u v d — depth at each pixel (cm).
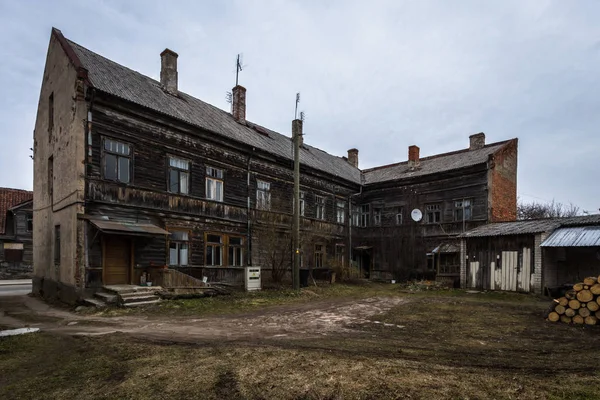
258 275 1750
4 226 2875
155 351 682
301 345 732
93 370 585
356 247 2831
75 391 503
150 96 1731
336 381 504
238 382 509
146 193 1544
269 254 2002
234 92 2458
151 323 999
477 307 1338
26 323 1018
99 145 1405
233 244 1934
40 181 1786
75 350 712
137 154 1534
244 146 2002
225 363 593
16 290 2058
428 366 579
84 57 1662
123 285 1409
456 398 448
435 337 831
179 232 1664
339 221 2780
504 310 1262
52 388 518
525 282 1738
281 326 963
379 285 2284
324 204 2636
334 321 1043
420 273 2455
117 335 834
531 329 932
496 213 2325
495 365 596
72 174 1364
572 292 1042
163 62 2014
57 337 826
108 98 1425
